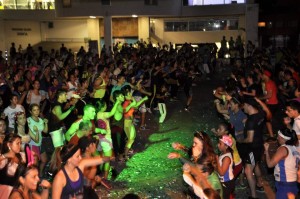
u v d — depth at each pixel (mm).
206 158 4172
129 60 16766
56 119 6594
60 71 12023
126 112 7719
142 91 10477
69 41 31156
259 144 5832
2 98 9289
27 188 4094
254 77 10352
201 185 4125
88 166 4426
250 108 5805
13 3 29641
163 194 6297
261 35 35219
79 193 3998
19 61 15617
